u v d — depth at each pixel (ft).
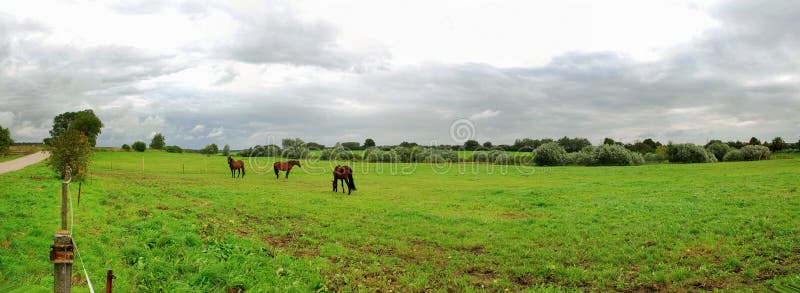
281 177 140.56
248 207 64.28
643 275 34.24
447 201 81.10
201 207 60.49
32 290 24.26
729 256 37.88
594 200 73.56
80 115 282.56
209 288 28.84
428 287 32.32
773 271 34.27
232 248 37.86
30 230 34.40
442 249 43.96
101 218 43.16
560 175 147.54
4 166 125.70
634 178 116.67
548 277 35.12
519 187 108.37
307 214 60.90
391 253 41.93
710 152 238.48
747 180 91.15
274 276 32.04
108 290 22.40
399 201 80.18
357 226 54.03
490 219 59.57
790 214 51.37
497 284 33.42
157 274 29.99
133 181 97.86
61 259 19.93
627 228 49.62
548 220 57.11
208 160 238.68
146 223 42.01
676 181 100.07
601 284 32.99
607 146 217.77
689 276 33.96
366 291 30.96
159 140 393.29
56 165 76.13
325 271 34.63
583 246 43.34
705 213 55.36
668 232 46.65
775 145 317.63
